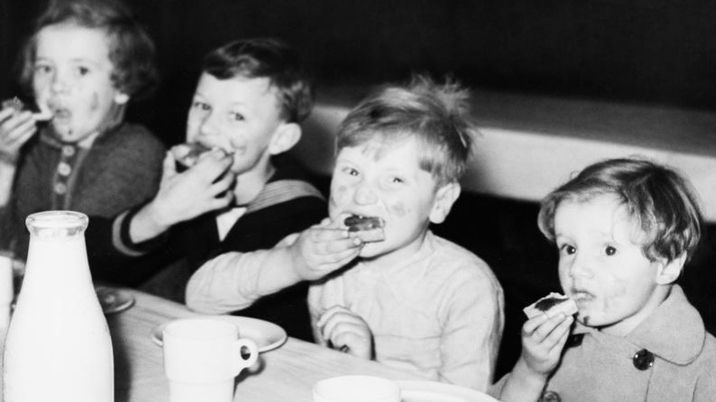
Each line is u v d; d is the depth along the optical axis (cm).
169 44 189
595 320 138
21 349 88
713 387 126
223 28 181
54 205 204
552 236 144
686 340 129
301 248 153
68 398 88
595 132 141
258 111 176
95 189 198
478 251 152
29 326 88
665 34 136
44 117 204
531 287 146
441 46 155
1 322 104
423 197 156
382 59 161
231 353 101
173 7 188
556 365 136
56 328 88
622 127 139
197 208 182
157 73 191
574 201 141
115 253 191
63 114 201
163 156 192
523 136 147
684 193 133
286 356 120
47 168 204
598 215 138
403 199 157
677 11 135
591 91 143
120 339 125
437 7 154
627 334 135
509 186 148
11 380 89
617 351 133
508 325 148
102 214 197
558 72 145
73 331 88
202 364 99
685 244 133
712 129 132
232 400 104
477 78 152
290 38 172
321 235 150
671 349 130
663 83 137
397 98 159
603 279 138
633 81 138
